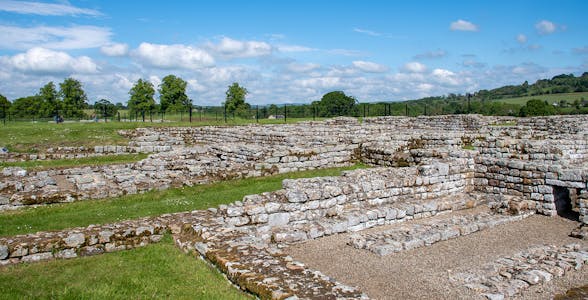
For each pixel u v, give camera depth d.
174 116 61.28
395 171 17.83
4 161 26.88
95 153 30.58
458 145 28.33
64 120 56.94
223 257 9.73
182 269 10.12
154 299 8.54
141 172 22.17
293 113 69.19
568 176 15.53
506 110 66.25
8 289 9.09
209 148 27.73
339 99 68.25
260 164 22.69
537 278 9.77
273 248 10.50
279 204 13.73
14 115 62.22
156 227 12.41
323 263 11.19
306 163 24.30
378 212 14.62
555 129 34.12
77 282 9.52
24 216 15.45
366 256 11.65
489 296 8.92
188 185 19.78
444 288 9.50
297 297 7.69
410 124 45.62
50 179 19.88
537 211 16.42
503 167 17.80
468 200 17.20
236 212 13.10
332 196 14.71
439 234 13.07
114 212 15.48
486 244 12.84
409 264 11.06
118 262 10.75
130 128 40.34
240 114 58.41
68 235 11.59
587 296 8.73
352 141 26.88
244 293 8.62
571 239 13.46
